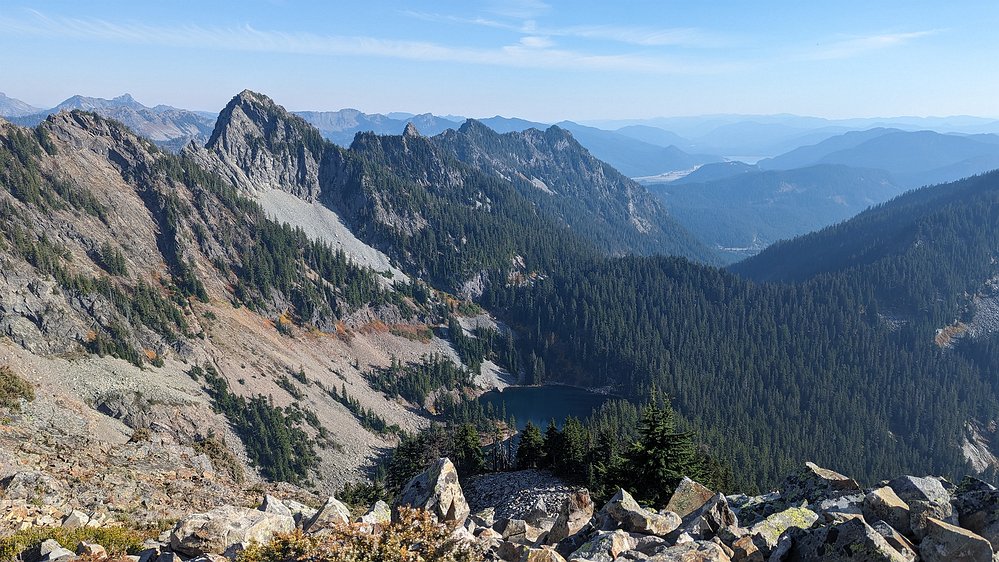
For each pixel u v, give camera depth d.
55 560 16.91
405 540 15.07
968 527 14.30
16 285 124.69
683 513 22.84
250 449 126.50
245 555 14.86
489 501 63.22
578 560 15.17
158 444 43.72
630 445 48.34
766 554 15.31
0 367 62.19
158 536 22.59
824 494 20.16
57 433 41.91
